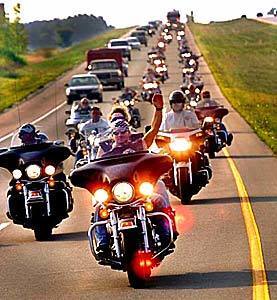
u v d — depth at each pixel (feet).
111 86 406.41
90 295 59.72
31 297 60.29
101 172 60.80
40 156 82.79
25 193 82.94
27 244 82.48
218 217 91.76
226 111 167.84
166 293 58.85
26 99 373.81
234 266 66.69
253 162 149.18
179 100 103.14
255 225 85.25
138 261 59.88
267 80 456.45
